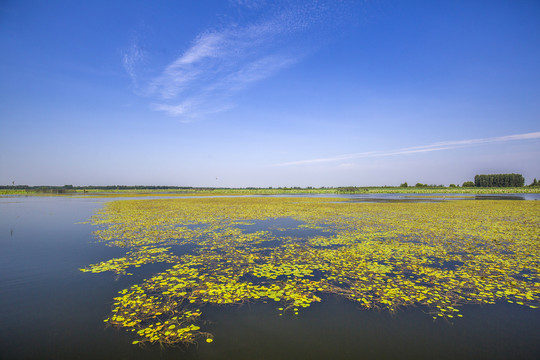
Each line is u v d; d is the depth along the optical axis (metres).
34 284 7.82
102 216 23.62
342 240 13.74
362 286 7.68
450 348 4.89
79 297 6.95
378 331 5.45
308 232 16.02
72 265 9.59
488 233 15.47
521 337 5.25
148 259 10.38
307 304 6.57
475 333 5.38
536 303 6.66
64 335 5.27
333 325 5.67
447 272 8.82
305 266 9.49
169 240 13.74
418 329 5.53
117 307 6.41
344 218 22.33
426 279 8.24
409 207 32.53
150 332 5.39
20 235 14.92
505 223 19.22
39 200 47.97
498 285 7.76
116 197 62.09
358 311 6.26
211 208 32.12
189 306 6.49
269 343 5.04
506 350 4.84
